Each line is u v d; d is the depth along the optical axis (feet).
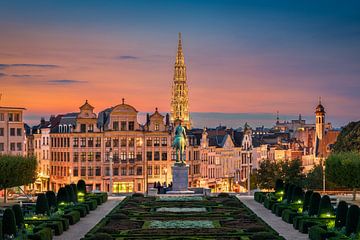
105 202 469.57
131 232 304.91
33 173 491.31
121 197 512.22
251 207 428.97
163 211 389.39
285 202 405.80
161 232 304.91
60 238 299.38
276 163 653.71
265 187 625.41
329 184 598.75
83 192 459.32
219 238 287.28
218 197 479.00
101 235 281.95
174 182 510.58
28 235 268.62
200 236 291.58
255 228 306.35
